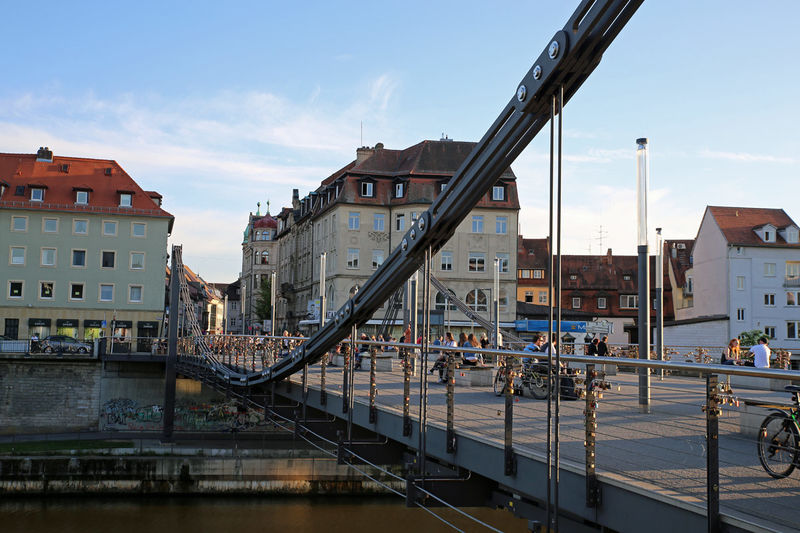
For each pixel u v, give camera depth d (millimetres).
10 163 65938
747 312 63094
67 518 29438
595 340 22266
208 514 30141
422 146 66062
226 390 25422
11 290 61750
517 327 45750
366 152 67312
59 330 62250
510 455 7406
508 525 12195
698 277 68250
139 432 43250
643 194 12320
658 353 15438
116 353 46219
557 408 5508
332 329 13555
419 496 8734
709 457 4848
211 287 154250
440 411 10805
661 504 5281
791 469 5484
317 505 31844
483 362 19672
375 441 12711
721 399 4895
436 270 62156
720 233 64438
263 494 33312
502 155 6879
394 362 26094
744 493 5262
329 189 69062
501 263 63125
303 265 78062
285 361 17469
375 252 63938
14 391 44094
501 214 63375
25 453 33875
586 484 6082
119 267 63906
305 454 34281
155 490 33250
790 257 63625
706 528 4883
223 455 34188
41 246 62625
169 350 38188
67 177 65438
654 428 7988
